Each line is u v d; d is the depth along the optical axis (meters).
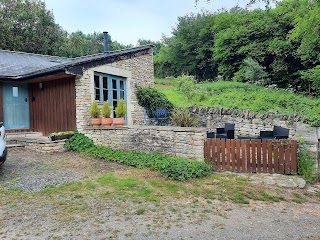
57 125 10.29
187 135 7.32
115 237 3.53
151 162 7.06
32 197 4.93
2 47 24.67
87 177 6.20
